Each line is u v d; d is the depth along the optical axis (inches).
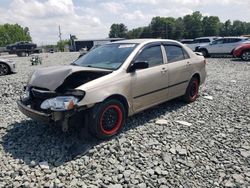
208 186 129.7
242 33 4744.1
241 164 149.1
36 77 177.6
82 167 144.3
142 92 195.2
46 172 139.9
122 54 197.0
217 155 158.4
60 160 151.8
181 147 166.4
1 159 154.1
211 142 174.7
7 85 358.3
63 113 154.0
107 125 173.0
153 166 145.6
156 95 209.6
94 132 167.5
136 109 194.4
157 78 206.2
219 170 143.1
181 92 241.9
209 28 4527.6
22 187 128.4
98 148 162.4
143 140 175.0
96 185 129.3
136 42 210.4
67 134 184.4
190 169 143.5
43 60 896.9
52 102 156.4
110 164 147.3
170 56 227.8
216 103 261.9
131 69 185.8
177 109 240.2
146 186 128.8
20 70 582.6
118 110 178.1
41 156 156.9
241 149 165.8
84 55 224.1
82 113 165.8
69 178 135.0
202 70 267.7
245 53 713.6
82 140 174.2
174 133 187.2
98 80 168.4
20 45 1574.8
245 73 473.1
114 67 186.2
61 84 162.2
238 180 134.0
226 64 636.1
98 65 195.2
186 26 4542.3
